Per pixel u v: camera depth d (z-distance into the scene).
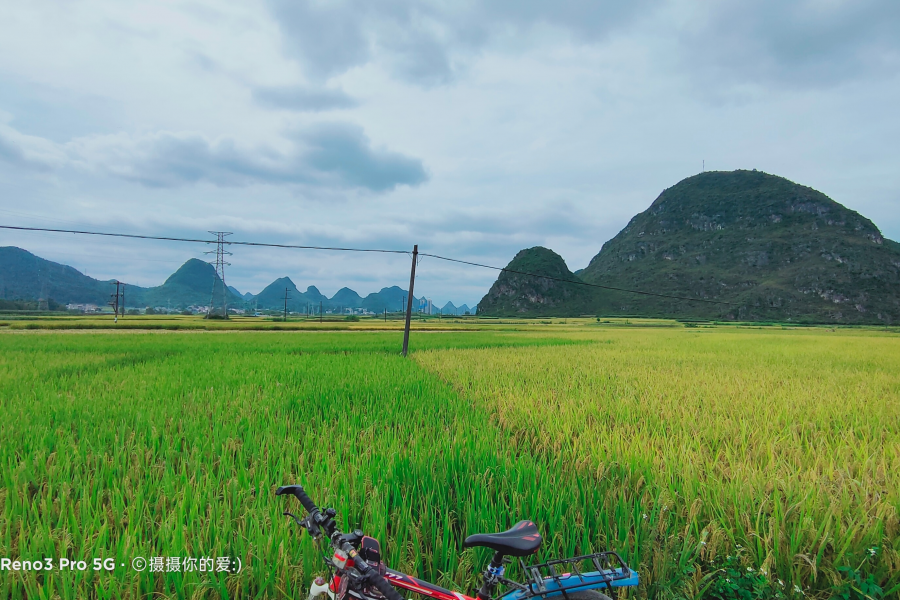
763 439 6.49
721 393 10.61
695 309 197.00
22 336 32.00
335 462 5.29
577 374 14.05
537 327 80.06
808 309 173.00
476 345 29.41
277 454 5.71
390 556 3.63
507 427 7.55
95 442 6.24
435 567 3.53
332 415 8.10
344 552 2.01
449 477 5.07
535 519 4.05
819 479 4.58
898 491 4.34
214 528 3.77
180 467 5.40
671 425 7.34
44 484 4.82
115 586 3.12
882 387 11.75
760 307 180.00
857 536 3.71
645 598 3.31
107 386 10.77
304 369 14.15
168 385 10.76
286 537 3.57
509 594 2.15
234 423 7.21
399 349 24.83
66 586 3.07
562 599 2.19
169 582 3.22
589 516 4.17
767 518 3.97
